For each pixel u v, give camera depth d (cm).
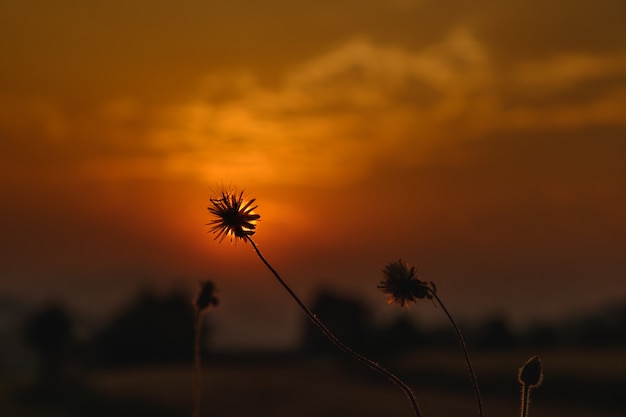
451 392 5178
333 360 7794
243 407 4900
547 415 4109
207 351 8425
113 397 5456
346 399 5028
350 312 8044
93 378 6431
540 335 8788
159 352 8044
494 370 6078
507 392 5116
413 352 7794
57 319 6231
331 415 4356
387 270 474
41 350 6294
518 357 7031
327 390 5575
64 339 6294
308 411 4597
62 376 6078
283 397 5222
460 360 6919
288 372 7106
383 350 7656
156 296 8188
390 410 4494
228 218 438
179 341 8138
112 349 7906
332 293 8188
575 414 4088
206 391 5784
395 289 469
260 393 5375
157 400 5291
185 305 8244
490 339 8669
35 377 6234
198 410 596
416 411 427
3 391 5844
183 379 6669
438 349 8106
